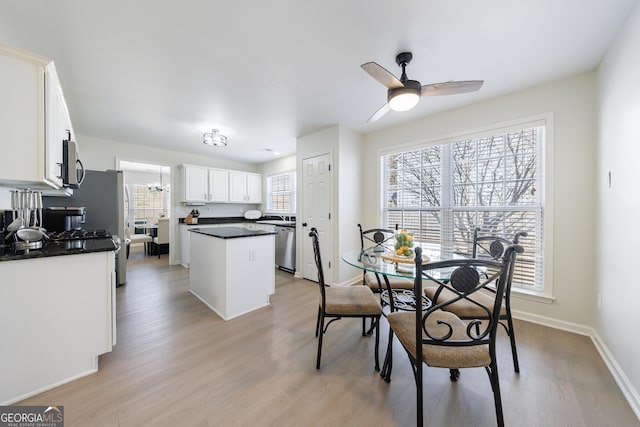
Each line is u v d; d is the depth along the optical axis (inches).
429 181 120.4
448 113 111.9
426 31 62.9
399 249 73.9
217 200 199.5
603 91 73.0
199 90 93.0
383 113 85.1
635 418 50.3
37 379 56.4
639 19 53.1
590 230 80.8
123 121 123.6
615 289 64.2
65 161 70.0
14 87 50.8
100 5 53.4
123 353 72.5
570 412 51.8
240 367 66.6
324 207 137.9
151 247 224.4
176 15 56.8
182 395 56.4
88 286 62.6
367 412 52.1
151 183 286.4
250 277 104.0
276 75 83.5
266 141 160.7
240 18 58.1
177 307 106.7
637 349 52.9
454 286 46.8
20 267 54.4
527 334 82.8
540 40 66.2
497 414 45.9
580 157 82.1
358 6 55.0
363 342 79.9
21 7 53.1
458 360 45.8
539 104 89.4
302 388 59.0
